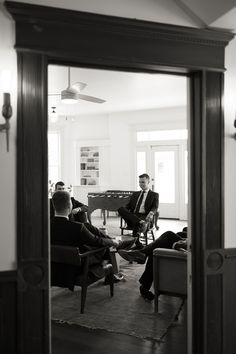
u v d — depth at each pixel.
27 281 1.82
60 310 3.11
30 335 1.83
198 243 2.14
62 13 1.80
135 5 2.00
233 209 2.21
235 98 2.19
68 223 3.04
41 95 1.82
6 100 1.73
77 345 2.50
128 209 5.70
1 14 1.77
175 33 2.00
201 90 2.10
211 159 2.11
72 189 9.47
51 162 9.66
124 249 3.87
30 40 1.78
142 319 2.91
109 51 1.91
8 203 1.82
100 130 9.34
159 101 7.59
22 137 1.80
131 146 8.93
